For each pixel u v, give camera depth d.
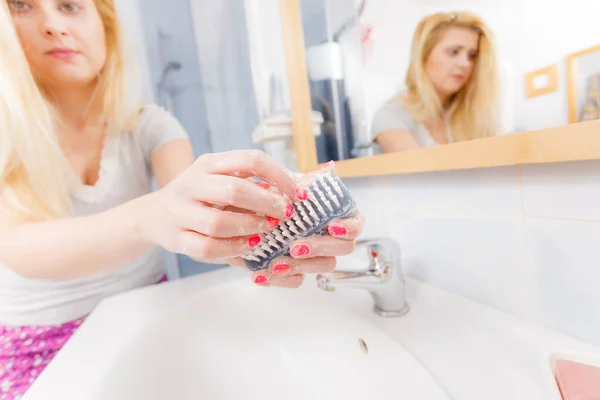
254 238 0.26
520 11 0.27
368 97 0.46
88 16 0.61
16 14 0.55
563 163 0.26
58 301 0.53
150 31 0.81
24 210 0.47
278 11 0.65
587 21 0.23
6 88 0.51
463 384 0.28
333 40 0.51
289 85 0.63
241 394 0.39
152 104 0.75
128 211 0.32
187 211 0.24
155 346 0.36
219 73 0.83
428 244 0.40
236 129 0.83
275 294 0.48
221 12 0.80
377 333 0.34
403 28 0.39
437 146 0.35
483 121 0.31
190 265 0.79
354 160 0.48
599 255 0.25
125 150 0.65
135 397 0.30
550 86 0.26
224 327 0.44
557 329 0.29
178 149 0.67
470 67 0.32
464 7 0.32
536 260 0.29
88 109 0.63
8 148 0.50
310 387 0.39
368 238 0.37
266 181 0.25
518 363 0.28
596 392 0.22
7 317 0.52
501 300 0.33
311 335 0.42
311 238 0.27
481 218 0.33
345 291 0.47
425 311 0.37
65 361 0.32
